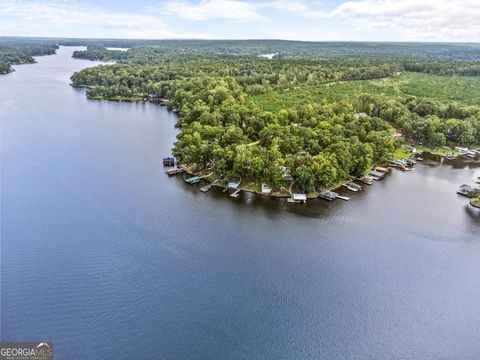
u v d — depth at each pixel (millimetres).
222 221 147750
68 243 131250
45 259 122625
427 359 91375
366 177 191875
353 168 188875
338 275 118750
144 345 92625
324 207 161625
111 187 175500
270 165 174875
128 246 130500
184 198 166375
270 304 106438
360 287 114000
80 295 107812
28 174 187375
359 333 98188
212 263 122750
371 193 177625
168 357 89750
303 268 121500
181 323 99250
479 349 94438
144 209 155875
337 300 108688
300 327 99312
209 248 130500
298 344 94438
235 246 131875
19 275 115062
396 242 137250
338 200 168750
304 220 150250
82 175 188250
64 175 187500
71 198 163500
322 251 130375
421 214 158625
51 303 104688
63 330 96375
